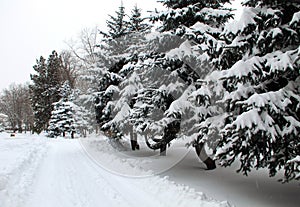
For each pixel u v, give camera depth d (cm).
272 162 566
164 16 970
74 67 4019
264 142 541
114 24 1656
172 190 650
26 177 881
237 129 525
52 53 4325
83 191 712
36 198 660
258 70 557
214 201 567
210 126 704
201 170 963
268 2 594
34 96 4312
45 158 1378
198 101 751
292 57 527
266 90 585
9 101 6700
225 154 627
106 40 1591
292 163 507
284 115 537
